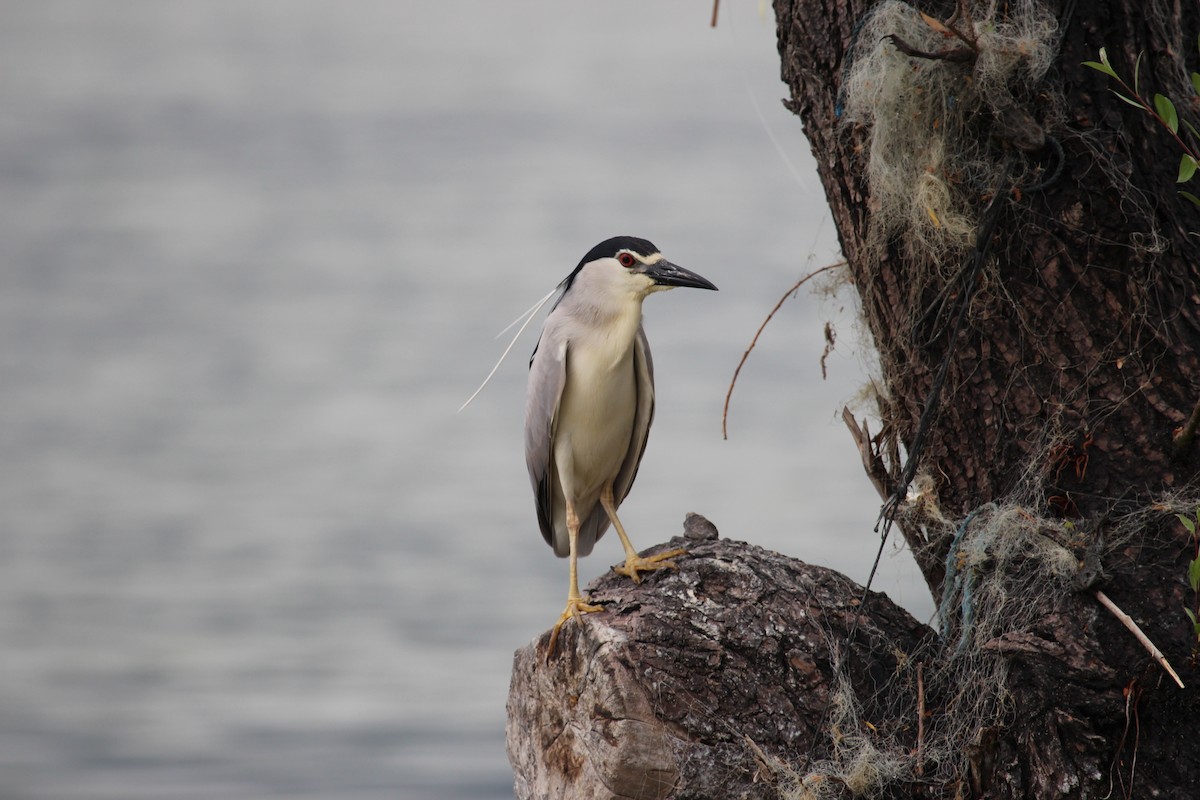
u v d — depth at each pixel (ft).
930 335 27.04
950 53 24.53
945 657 26.25
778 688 25.76
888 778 24.93
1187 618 23.85
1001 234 25.77
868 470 28.89
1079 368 25.31
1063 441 25.29
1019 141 24.90
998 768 24.29
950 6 25.84
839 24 27.35
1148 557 24.39
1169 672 23.09
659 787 25.07
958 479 27.07
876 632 26.81
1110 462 24.99
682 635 26.12
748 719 25.43
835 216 28.84
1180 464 24.58
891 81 26.11
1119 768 23.72
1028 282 25.62
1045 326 25.54
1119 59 25.12
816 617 26.89
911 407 27.63
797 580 27.84
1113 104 25.05
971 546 26.03
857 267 28.48
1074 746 23.81
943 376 25.58
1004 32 25.12
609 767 25.23
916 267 27.02
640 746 25.05
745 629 26.37
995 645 24.58
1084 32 25.18
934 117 26.04
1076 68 25.14
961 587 26.32
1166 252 24.86
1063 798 23.70
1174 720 23.80
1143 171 25.02
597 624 26.61
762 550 29.35
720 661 25.89
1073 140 25.07
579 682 26.63
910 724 25.57
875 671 26.23
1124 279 24.99
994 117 25.12
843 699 25.58
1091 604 24.45
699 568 28.02
